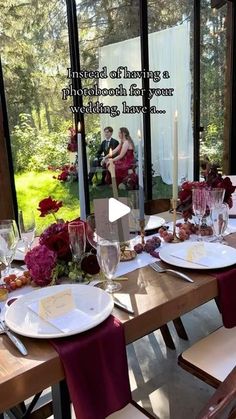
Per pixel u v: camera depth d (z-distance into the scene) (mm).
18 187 3027
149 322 1057
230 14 4160
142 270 1354
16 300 1084
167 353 2088
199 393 1774
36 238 1651
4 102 2848
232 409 677
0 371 817
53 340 915
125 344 989
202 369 1292
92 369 910
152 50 3682
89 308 1029
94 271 1268
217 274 1285
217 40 4145
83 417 888
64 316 987
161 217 2111
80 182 1526
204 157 4316
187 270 1329
